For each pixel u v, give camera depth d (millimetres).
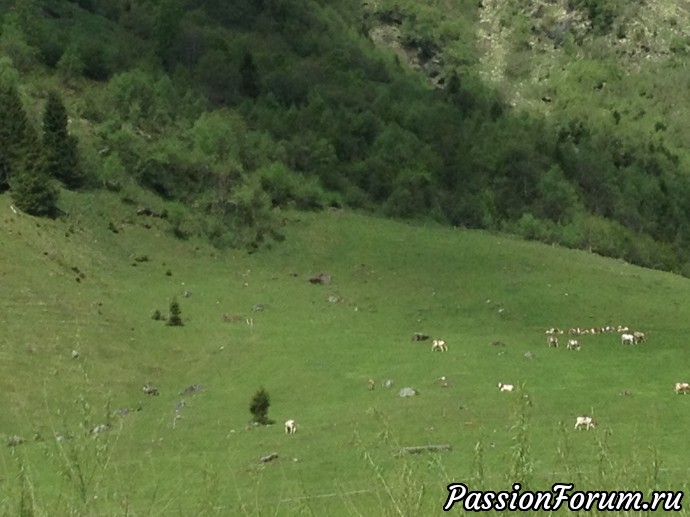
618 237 129750
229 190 107438
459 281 92062
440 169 133625
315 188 116438
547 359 58875
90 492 10258
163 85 129750
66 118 101875
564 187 135875
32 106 115625
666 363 56000
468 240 108562
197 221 100625
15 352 58219
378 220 113750
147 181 105562
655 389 47969
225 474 21234
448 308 83062
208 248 96812
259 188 108625
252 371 60531
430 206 122875
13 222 84688
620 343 66688
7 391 50281
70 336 63531
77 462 10164
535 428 27344
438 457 11766
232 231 101250
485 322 78750
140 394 56594
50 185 91562
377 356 61781
